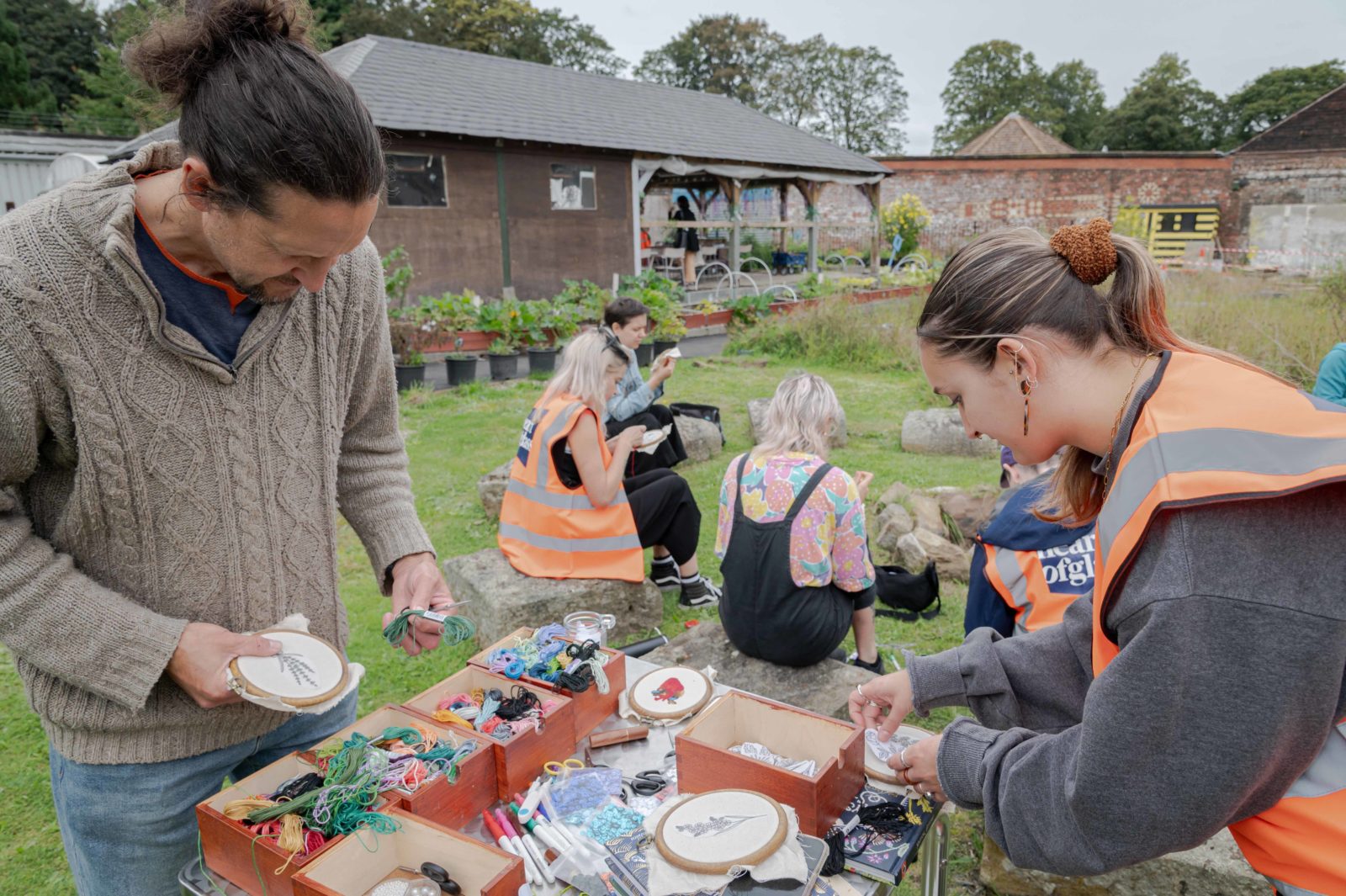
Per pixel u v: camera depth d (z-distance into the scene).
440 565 4.55
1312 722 0.87
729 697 1.67
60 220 1.19
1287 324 8.17
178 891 1.54
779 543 2.88
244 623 1.45
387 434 1.83
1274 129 23.48
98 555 1.33
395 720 1.64
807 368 10.66
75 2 41.59
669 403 8.34
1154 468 0.92
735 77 59.41
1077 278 1.09
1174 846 0.95
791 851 1.28
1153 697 0.89
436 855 1.31
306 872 1.23
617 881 1.30
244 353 1.35
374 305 1.64
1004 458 3.45
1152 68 52.84
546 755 1.62
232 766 1.56
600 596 3.79
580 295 12.01
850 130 60.66
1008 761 1.17
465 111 13.27
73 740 1.39
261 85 1.05
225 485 1.38
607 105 16.81
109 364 1.23
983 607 2.54
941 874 1.68
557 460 3.83
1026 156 25.86
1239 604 0.85
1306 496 0.86
